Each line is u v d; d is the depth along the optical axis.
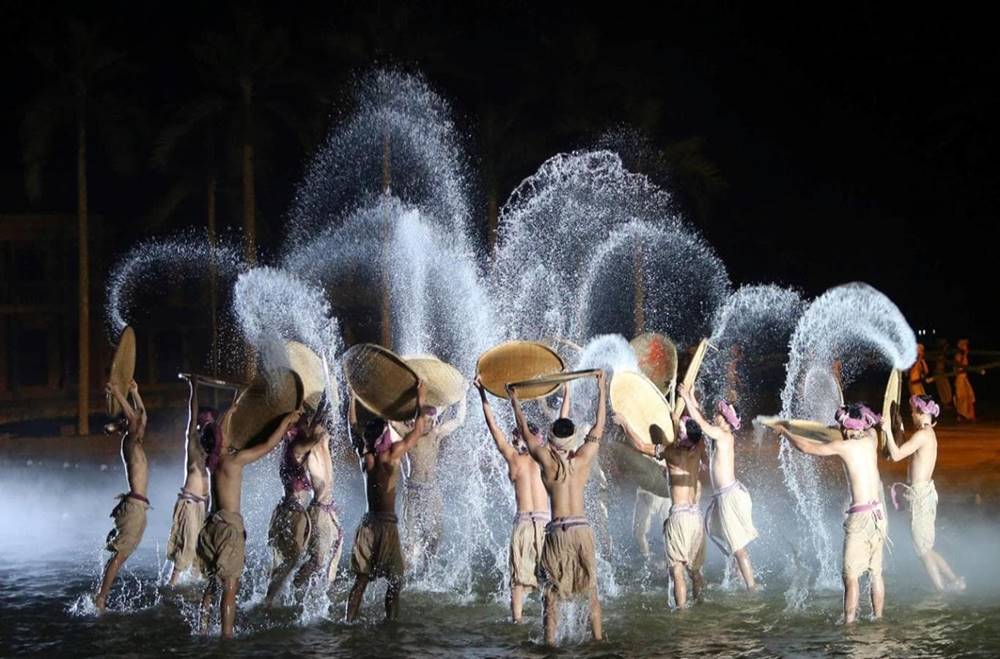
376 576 11.80
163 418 36.16
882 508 11.52
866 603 12.21
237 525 11.36
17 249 39.88
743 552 12.68
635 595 12.70
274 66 34.75
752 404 32.28
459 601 12.64
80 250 33.00
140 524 12.55
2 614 12.25
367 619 11.95
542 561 10.94
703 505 17.86
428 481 13.74
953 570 13.61
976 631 11.05
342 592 13.12
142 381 41.84
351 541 16.23
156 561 14.92
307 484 12.63
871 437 11.60
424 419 12.05
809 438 12.11
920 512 12.59
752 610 11.98
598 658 10.45
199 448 13.09
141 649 10.98
